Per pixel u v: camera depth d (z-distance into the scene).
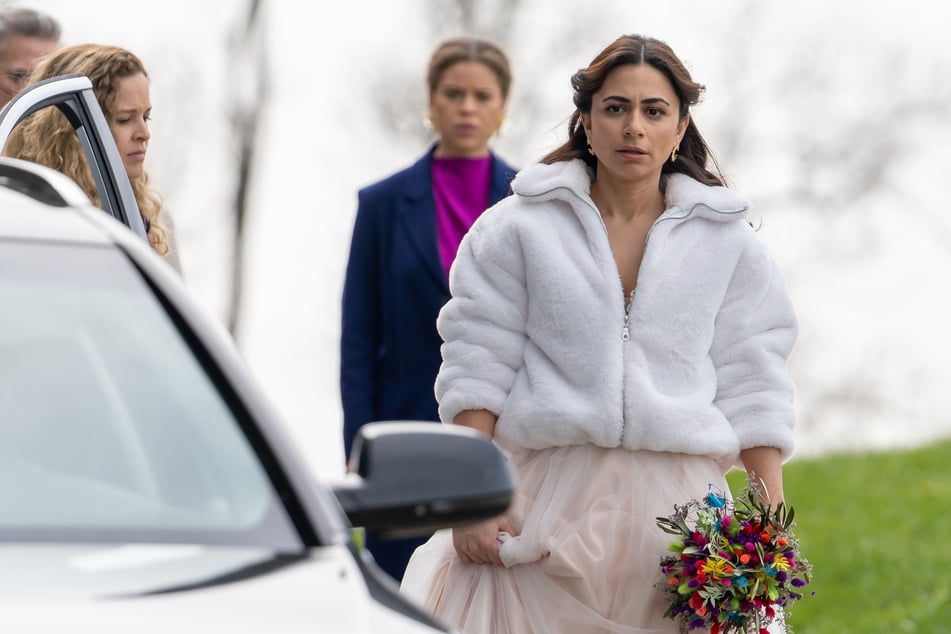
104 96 10.19
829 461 28.72
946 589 19.27
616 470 8.95
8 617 5.05
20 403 5.82
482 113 12.70
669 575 8.82
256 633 5.16
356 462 5.93
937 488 25.97
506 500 5.93
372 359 12.62
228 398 5.94
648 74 9.04
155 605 5.21
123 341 5.99
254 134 48.47
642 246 9.19
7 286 6.02
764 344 9.13
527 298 9.13
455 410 9.13
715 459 9.16
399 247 12.52
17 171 6.67
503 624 9.05
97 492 5.66
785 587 8.94
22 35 11.51
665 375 8.95
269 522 5.68
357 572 5.62
